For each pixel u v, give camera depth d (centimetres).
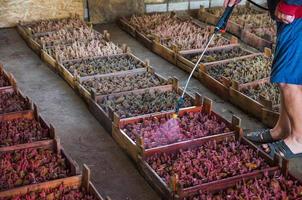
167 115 464
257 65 611
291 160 431
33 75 609
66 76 583
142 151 396
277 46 394
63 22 769
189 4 902
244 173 375
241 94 529
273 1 399
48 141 398
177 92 530
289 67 386
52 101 538
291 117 409
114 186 391
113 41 752
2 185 345
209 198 342
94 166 417
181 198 347
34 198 333
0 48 701
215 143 416
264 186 359
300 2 370
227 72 591
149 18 805
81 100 541
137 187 390
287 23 380
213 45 683
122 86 539
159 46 690
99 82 547
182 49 664
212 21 842
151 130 437
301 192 351
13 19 788
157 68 650
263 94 529
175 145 405
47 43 671
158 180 373
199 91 579
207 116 468
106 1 830
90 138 462
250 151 407
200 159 390
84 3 823
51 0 796
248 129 491
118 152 438
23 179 353
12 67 633
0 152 385
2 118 441
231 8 443
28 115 450
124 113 473
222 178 369
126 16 844
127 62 609
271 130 447
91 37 696
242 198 343
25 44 723
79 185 355
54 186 348
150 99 507
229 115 521
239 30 774
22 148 392
